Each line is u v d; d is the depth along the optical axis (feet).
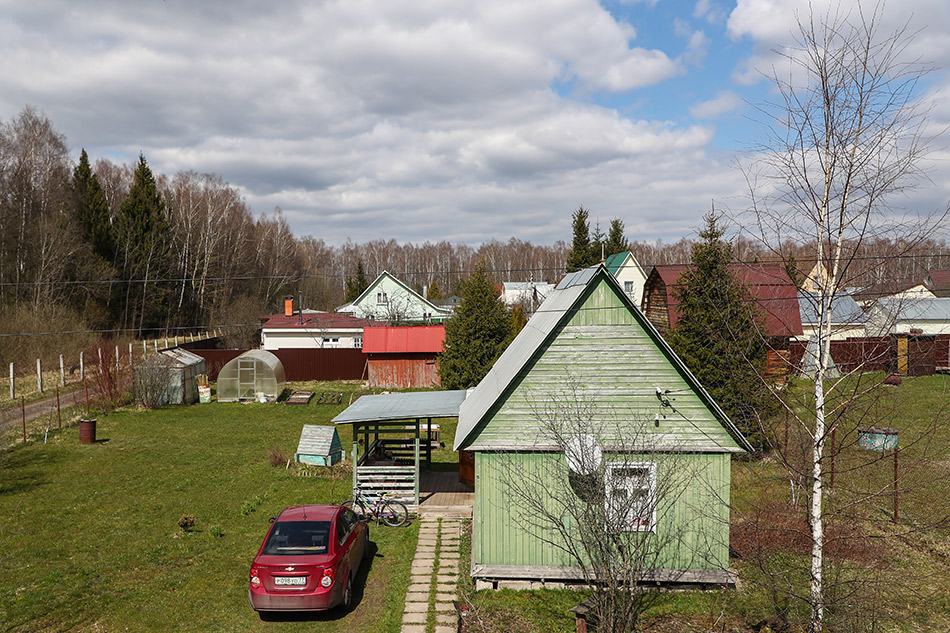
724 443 43.88
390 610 39.68
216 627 37.19
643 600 41.52
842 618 32.27
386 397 70.44
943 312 136.87
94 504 59.47
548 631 37.60
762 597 41.52
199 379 121.70
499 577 44.06
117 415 103.30
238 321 206.08
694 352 68.64
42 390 119.44
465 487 66.03
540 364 45.62
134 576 43.96
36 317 142.61
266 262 298.35
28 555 47.24
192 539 51.13
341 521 41.86
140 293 206.39
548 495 44.09
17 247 159.12
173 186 272.72
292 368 143.43
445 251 513.45
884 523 50.80
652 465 39.42
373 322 169.89
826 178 31.48
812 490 33.71
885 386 35.45
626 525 35.96
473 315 111.55
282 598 35.86
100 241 198.70
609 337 45.39
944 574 44.11
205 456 78.43
